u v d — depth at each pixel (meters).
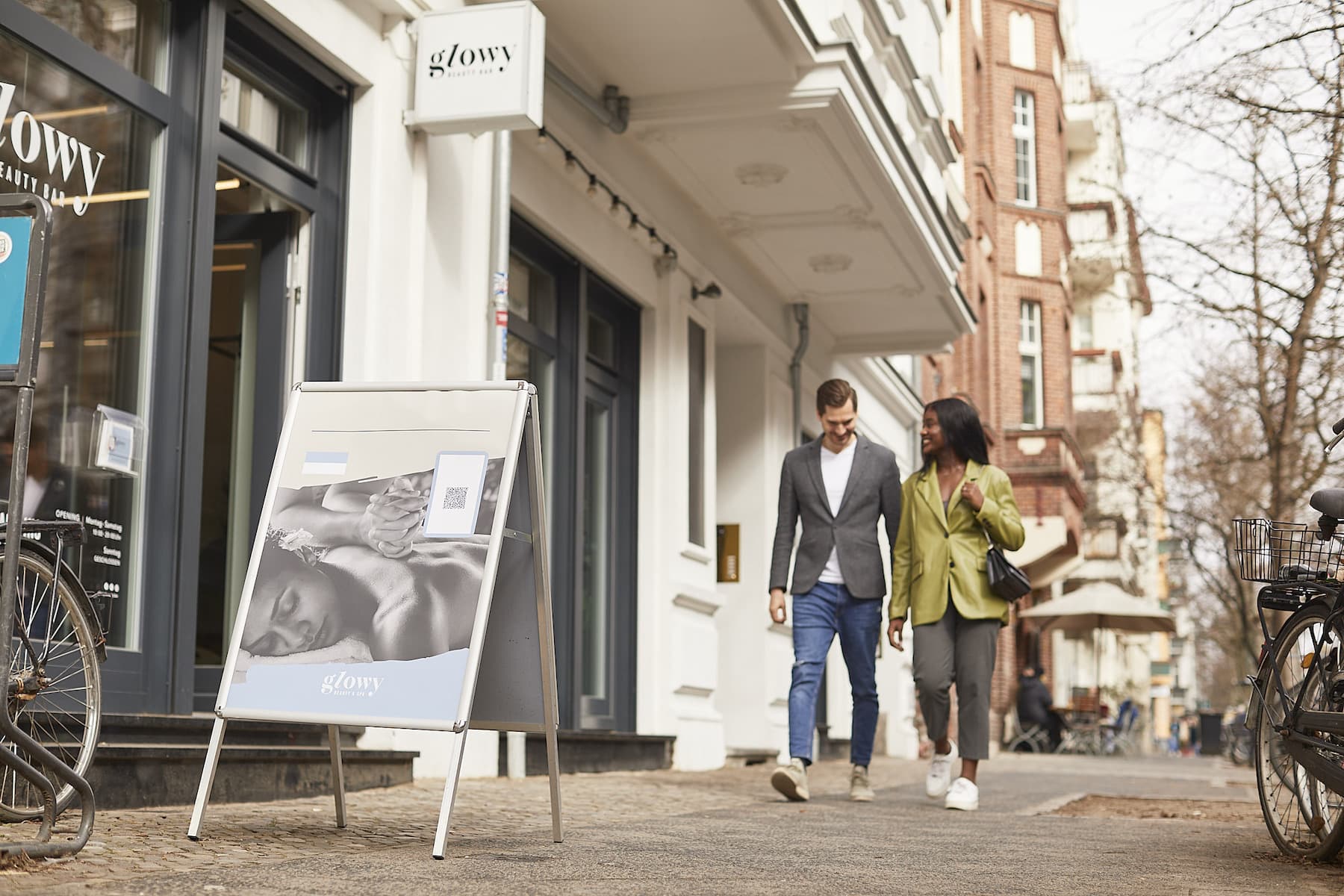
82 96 4.93
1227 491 18.66
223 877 3.00
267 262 6.11
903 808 6.32
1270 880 3.71
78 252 4.89
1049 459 25.77
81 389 4.87
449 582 3.59
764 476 12.21
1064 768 14.12
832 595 6.61
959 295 13.47
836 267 11.99
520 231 8.47
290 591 3.69
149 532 5.14
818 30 9.50
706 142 9.30
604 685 9.71
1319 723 3.98
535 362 8.85
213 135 5.46
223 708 3.60
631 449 10.11
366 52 6.31
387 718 3.48
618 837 4.34
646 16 7.88
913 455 19.00
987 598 6.33
